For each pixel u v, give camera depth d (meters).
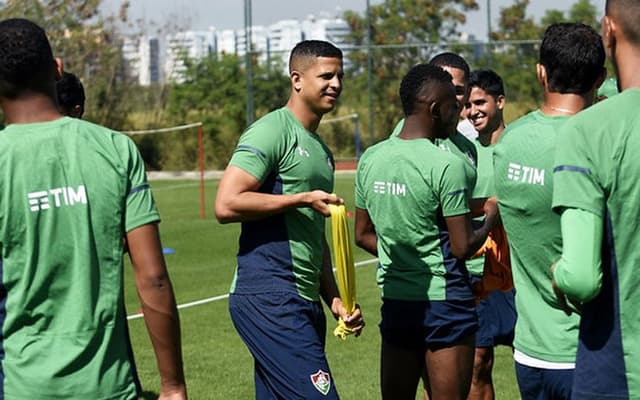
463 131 14.68
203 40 84.12
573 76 7.97
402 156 9.80
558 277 6.34
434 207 9.71
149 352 16.69
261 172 9.64
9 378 6.50
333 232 9.56
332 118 65.56
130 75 71.06
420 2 66.94
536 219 7.89
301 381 9.58
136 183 6.68
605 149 6.30
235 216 9.62
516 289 8.27
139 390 6.84
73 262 6.55
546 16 65.94
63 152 6.58
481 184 12.23
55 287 6.54
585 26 8.09
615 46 6.53
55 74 6.79
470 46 61.00
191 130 66.31
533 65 59.19
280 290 9.73
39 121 6.64
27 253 6.48
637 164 6.23
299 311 9.77
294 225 9.79
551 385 8.02
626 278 6.33
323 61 9.91
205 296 22.05
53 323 6.55
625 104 6.35
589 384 6.48
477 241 9.89
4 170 6.49
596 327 6.46
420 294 9.87
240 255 9.99
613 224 6.33
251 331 9.83
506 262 11.39
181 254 28.77
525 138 7.97
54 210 6.52
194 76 67.94
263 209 9.52
